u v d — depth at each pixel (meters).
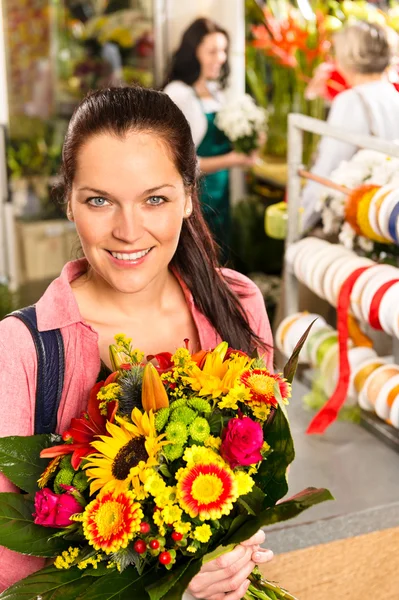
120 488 0.98
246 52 4.26
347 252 2.04
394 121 2.88
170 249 1.11
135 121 1.04
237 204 4.30
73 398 1.16
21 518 1.07
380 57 2.90
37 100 4.54
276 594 1.19
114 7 4.48
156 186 1.05
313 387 2.17
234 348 1.30
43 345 1.13
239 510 1.02
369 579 1.67
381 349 2.23
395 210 1.77
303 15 3.77
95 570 1.02
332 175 2.11
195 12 4.23
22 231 4.53
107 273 1.11
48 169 4.58
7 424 1.10
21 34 4.39
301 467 1.85
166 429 1.00
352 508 1.67
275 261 4.28
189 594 1.11
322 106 3.96
